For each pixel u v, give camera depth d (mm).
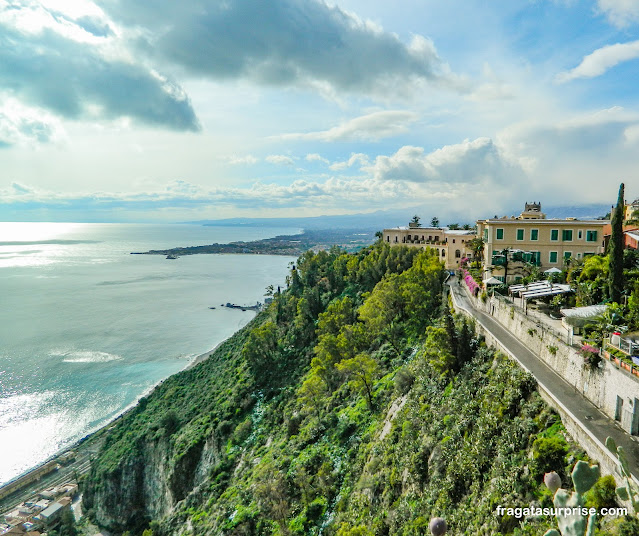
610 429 23984
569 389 29594
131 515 78375
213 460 73250
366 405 56219
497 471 25109
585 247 64250
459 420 32531
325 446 54062
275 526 45719
